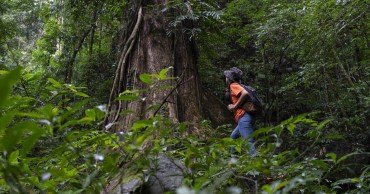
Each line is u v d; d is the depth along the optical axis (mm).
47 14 9531
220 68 8930
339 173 3572
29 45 12070
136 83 5137
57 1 9312
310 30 4773
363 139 5688
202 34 6895
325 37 4797
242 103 5039
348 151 5512
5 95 823
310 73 5609
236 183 1960
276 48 6238
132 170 1662
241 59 8766
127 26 5887
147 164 1675
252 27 7383
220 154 2072
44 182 1536
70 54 8844
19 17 10953
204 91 5629
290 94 7129
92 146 1804
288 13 5449
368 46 5422
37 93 3826
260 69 7711
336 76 6395
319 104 6625
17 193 1111
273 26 5680
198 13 6328
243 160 1913
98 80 7848
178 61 5371
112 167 1575
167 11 5691
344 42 5410
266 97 7207
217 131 4762
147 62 5266
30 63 9984
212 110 5414
